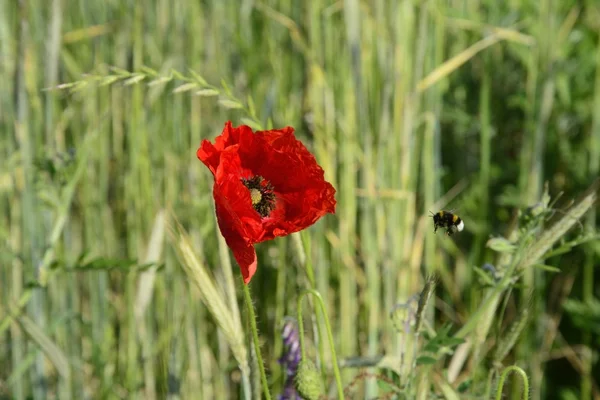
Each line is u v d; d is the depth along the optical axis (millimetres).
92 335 1378
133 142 1418
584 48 1718
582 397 1569
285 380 1141
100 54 1527
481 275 1087
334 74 1397
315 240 1354
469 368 1284
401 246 1354
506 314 1509
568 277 1605
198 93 1061
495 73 1794
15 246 1396
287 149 983
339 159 1375
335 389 1230
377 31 1359
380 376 1064
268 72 1497
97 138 1456
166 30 1493
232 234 965
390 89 1354
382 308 1354
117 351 1487
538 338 1494
